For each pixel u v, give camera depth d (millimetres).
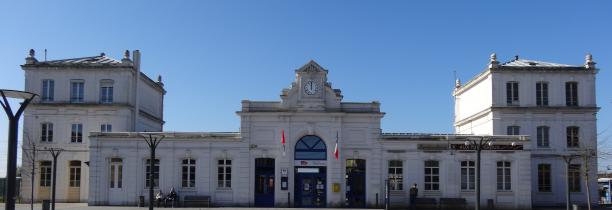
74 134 50750
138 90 53594
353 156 44844
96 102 50938
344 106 45375
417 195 44344
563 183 49188
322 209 42625
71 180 50469
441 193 44594
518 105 50156
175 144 45156
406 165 44844
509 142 44719
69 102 50938
